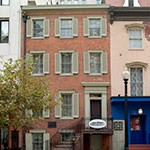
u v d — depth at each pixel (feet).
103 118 110.01
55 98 110.32
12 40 114.93
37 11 116.16
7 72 86.99
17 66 90.63
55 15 116.06
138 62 113.09
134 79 113.19
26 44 115.03
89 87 112.27
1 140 109.91
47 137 110.11
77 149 106.73
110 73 112.88
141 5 124.16
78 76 113.09
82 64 113.70
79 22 115.55
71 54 114.52
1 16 116.26
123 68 113.09
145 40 114.52
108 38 114.52
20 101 85.46
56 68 113.50
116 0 124.77
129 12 114.73
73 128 110.22
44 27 115.55
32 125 110.63
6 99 84.48
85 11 115.55
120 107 110.93
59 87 112.68
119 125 110.01
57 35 114.93
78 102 111.86
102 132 104.42
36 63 114.83
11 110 82.69
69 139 109.60
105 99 111.55
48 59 114.01
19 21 115.75
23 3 118.01
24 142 109.60
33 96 86.53
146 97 107.55
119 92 111.75
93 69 114.01
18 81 87.81
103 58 113.39
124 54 113.70
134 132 111.55
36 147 110.73
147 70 113.09
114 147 109.09
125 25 114.93
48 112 111.34
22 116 86.48
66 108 112.47
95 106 112.98
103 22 115.03
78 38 114.73
